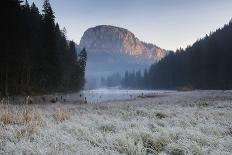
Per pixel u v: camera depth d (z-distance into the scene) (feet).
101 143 21.50
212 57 336.70
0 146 19.69
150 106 66.90
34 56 167.84
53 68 188.34
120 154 18.75
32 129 25.12
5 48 129.70
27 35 155.94
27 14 184.14
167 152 20.57
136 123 31.17
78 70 314.55
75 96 187.21
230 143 21.63
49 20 183.93
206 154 18.97
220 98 99.81
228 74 311.06
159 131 26.16
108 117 37.81
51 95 173.99
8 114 31.50
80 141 21.06
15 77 156.66
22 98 123.44
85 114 41.73
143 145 21.54
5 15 129.59
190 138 23.43
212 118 38.86
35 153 17.69
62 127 27.78
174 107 62.13
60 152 17.79
